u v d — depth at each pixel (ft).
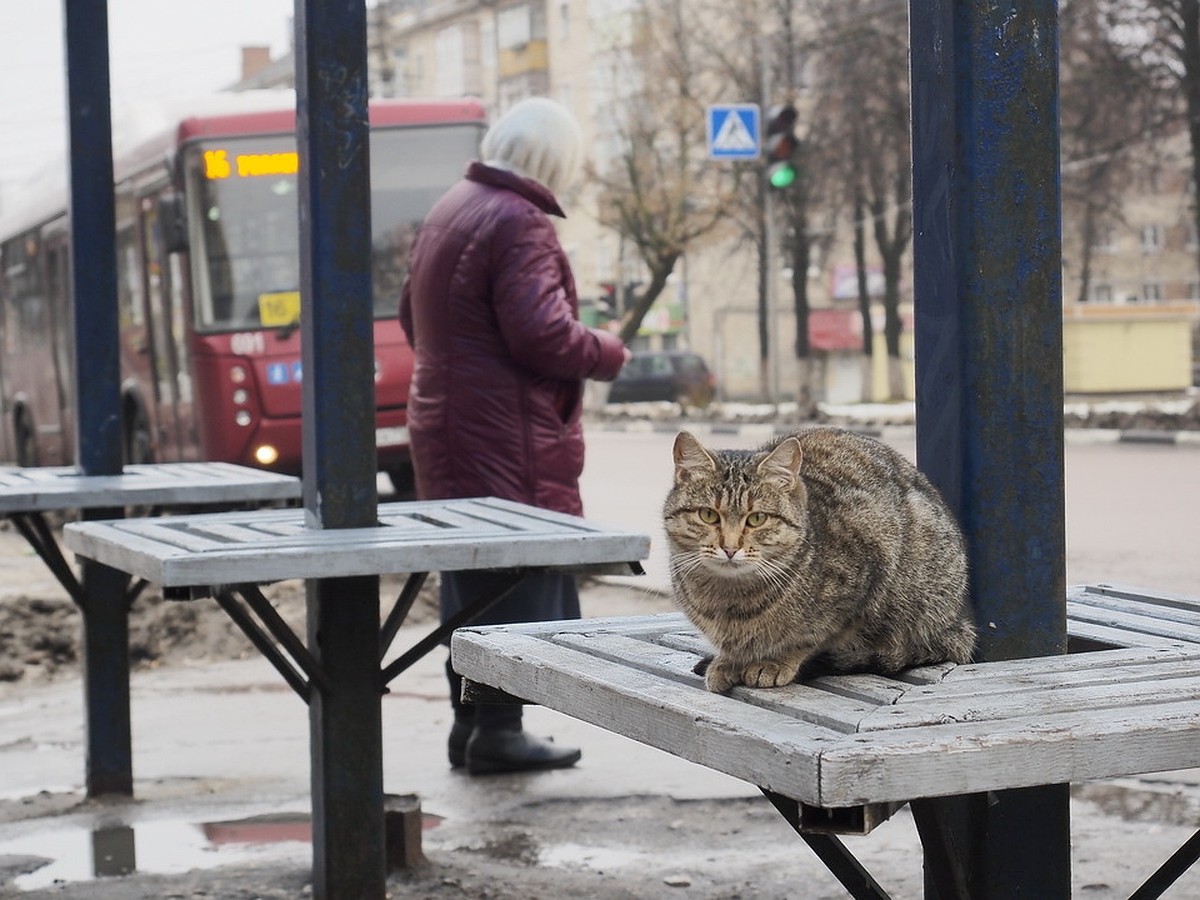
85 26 22.11
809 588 9.93
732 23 141.49
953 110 10.80
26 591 37.58
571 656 10.84
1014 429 10.95
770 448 10.93
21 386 76.95
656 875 16.48
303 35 15.58
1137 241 201.36
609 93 173.17
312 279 15.71
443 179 49.44
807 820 8.31
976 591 11.02
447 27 214.69
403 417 49.14
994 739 8.11
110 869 17.30
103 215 22.41
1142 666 10.30
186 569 13.57
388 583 34.91
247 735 23.82
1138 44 102.12
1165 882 10.59
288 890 16.28
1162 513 47.55
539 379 20.11
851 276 182.09
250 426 48.24
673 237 137.39
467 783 20.44
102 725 20.43
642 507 55.31
